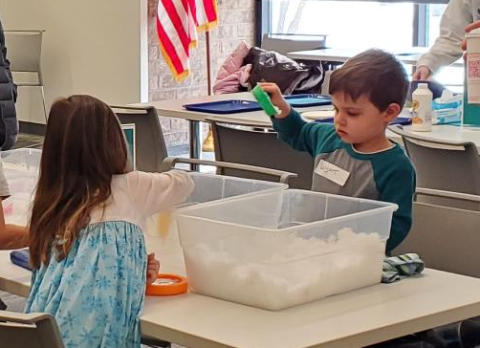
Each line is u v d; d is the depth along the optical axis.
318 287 1.81
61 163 1.87
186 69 7.07
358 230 1.89
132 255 1.83
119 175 1.91
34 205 1.88
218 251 1.81
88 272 1.78
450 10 3.99
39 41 7.77
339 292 1.86
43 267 1.85
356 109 2.08
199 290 1.86
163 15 6.99
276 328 1.64
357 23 7.79
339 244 1.85
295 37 7.53
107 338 1.74
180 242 1.88
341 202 2.04
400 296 1.85
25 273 2.00
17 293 1.95
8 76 3.93
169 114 4.11
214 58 7.91
